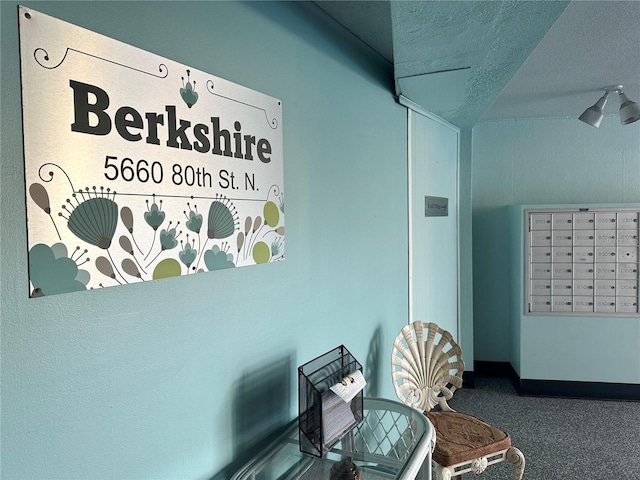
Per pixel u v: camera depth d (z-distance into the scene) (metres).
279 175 1.32
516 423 2.78
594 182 3.48
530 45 1.59
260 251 1.24
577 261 3.07
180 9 0.99
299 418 1.21
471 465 1.74
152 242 0.91
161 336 0.95
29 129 0.71
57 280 0.75
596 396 3.11
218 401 1.11
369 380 1.99
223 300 1.12
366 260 1.96
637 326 3.02
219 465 1.12
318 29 1.57
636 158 3.40
